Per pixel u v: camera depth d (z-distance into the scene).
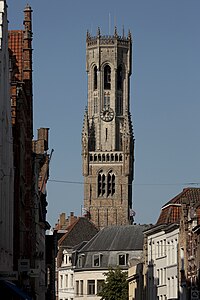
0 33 58.56
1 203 59.84
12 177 66.88
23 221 79.44
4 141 62.09
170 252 132.50
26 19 81.19
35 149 131.00
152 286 142.50
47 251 142.88
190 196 140.62
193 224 115.19
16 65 81.88
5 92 62.38
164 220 137.00
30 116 82.81
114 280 170.88
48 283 141.75
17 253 70.50
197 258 110.81
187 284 116.94
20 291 58.66
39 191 114.31
